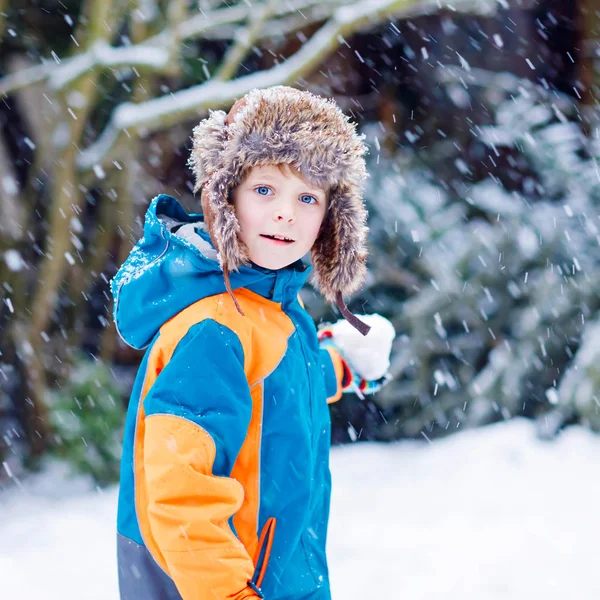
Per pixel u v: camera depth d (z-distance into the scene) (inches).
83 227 272.4
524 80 269.3
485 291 227.3
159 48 209.8
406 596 123.9
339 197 58.9
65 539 159.0
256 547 55.9
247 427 54.1
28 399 218.8
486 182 247.6
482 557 137.8
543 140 243.0
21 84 203.9
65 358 230.8
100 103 251.4
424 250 230.7
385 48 279.3
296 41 274.2
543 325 221.5
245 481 55.6
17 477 209.2
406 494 179.0
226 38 248.4
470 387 227.5
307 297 234.5
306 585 58.9
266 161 54.4
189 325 54.7
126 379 270.5
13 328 221.6
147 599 55.0
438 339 227.3
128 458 57.9
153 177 265.6
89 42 201.0
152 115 203.9
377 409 248.2
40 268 223.0
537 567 132.1
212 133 56.8
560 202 235.9
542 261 227.0
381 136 261.4
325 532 64.4
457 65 277.7
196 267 56.0
